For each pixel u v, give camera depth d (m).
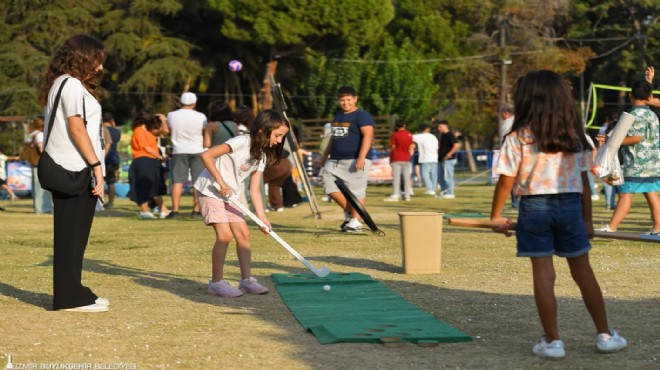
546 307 6.07
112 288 9.34
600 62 67.19
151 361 6.08
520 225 6.15
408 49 55.84
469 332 6.95
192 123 17.94
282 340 6.71
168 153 24.19
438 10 60.91
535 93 6.09
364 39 51.47
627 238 6.48
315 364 5.93
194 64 50.53
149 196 18.42
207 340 6.73
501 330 7.01
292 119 50.88
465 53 61.09
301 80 54.44
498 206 6.25
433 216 10.09
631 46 66.12
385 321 7.29
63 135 7.71
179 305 8.30
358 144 14.59
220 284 8.81
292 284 9.31
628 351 6.25
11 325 7.32
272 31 49.50
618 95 66.25
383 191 31.77
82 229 7.98
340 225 16.36
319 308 7.95
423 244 10.10
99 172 7.85
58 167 7.71
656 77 62.16
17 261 11.63
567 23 67.06
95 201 8.05
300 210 20.52
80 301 7.95
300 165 15.49
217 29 52.69
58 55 7.89
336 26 49.97
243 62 52.53
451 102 61.12
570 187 6.10
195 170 18.16
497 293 8.75
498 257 11.50
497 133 62.41
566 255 6.16
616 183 13.02
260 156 8.88
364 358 6.09
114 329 7.17
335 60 53.81
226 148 8.73
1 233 15.65
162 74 49.00
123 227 16.48
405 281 9.59
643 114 12.86
